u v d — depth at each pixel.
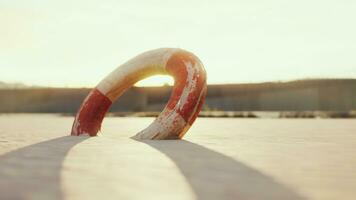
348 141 7.12
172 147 5.95
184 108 7.21
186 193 2.99
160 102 30.31
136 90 30.45
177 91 7.39
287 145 6.40
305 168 4.12
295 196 2.94
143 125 13.54
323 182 3.43
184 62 7.53
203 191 3.06
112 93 8.23
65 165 4.20
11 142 6.77
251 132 9.69
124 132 9.63
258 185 3.28
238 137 8.07
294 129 10.91
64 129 11.06
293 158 4.86
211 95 30.22
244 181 3.43
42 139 7.41
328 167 4.20
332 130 10.40
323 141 7.17
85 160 4.57
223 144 6.53
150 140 7.12
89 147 5.90
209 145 6.35
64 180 3.42
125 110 30.53
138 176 3.61
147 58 7.98
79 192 3.00
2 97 32.06
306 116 23.73
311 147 6.14
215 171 3.90
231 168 4.07
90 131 8.20
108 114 27.58
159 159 4.66
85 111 8.26
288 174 3.78
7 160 4.56
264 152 5.45
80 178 3.51
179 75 7.48
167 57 7.75
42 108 32.12
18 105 32.25
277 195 2.96
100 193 2.97
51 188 3.12
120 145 6.19
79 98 32.03
